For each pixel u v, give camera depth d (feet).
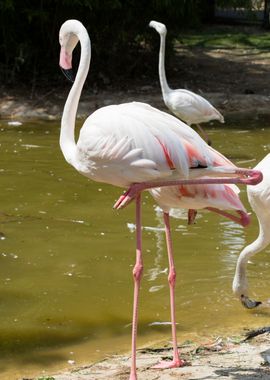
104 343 23.04
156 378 19.56
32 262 29.60
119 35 69.00
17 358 21.85
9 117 59.21
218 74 73.97
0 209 36.09
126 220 34.91
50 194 38.68
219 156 19.80
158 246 31.40
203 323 24.62
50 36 68.23
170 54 73.61
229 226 34.17
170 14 68.18
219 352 22.00
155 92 66.39
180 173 19.10
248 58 81.92
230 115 61.00
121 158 19.13
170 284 21.04
